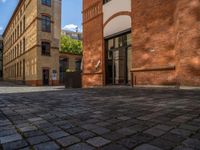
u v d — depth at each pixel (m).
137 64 10.04
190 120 2.90
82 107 4.39
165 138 2.15
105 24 12.68
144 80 9.62
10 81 42.75
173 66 8.11
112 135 2.31
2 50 58.72
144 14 9.68
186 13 7.42
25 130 2.59
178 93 6.60
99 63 13.14
